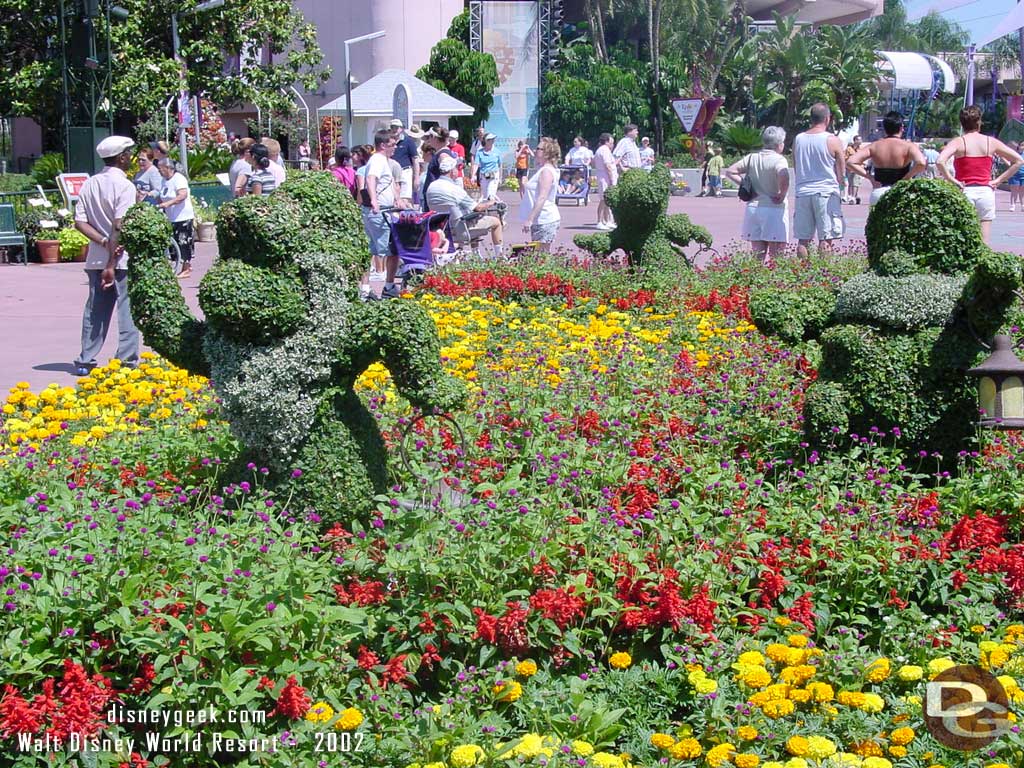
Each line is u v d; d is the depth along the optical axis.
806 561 5.05
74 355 11.24
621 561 4.88
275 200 5.38
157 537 4.63
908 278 6.28
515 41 44.81
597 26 51.25
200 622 4.11
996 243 19.19
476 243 16.11
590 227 24.80
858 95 52.75
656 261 12.59
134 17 28.00
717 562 4.94
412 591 4.59
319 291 5.34
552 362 8.37
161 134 30.91
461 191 15.30
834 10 66.06
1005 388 5.53
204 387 7.94
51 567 4.29
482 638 4.50
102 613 4.14
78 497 5.17
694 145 46.38
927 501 5.59
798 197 13.39
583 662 4.63
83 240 19.69
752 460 6.54
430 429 6.47
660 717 4.31
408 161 18.22
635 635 4.71
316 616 4.22
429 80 43.62
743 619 4.85
